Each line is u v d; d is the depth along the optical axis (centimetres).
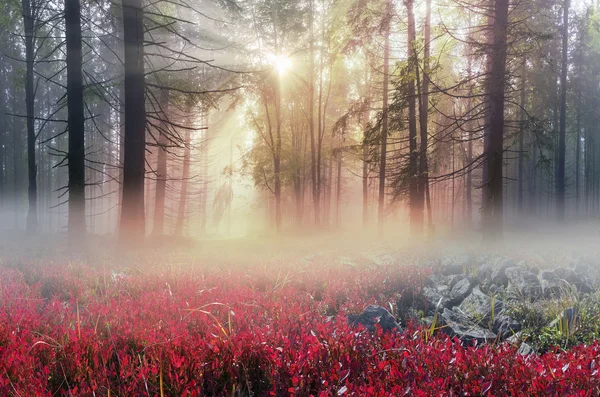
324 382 309
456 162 4156
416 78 1883
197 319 497
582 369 334
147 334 433
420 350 380
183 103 1919
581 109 4672
